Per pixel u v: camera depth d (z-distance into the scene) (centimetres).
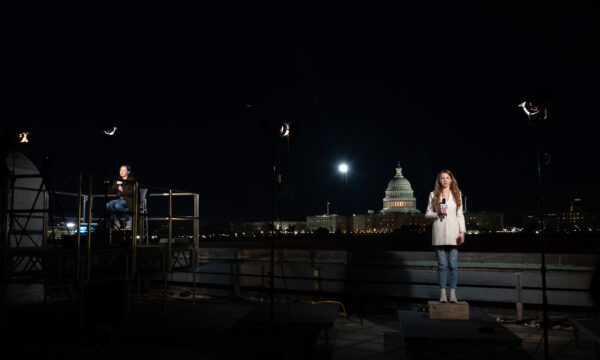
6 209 757
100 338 666
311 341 721
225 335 746
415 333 596
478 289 918
